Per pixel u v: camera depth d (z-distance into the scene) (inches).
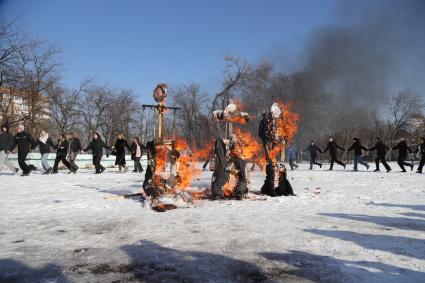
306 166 1259.2
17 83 1315.2
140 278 138.1
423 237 198.7
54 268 148.4
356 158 896.9
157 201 304.2
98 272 144.2
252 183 517.3
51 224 233.6
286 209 291.0
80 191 420.5
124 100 2265.0
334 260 158.4
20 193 399.5
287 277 139.1
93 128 2196.1
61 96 1770.4
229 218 251.4
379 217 257.4
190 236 199.6
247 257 162.7
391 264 153.3
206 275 141.3
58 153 760.3
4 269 147.0
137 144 844.0
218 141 355.6
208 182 510.6
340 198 356.2
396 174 748.0
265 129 388.8
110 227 223.9
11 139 679.1
